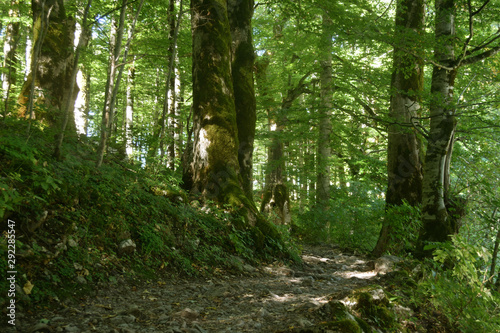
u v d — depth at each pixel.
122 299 4.21
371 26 8.66
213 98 9.34
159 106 16.27
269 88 16.30
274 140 16.66
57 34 8.96
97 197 5.62
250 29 11.16
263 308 4.23
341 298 4.28
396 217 8.16
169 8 11.82
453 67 7.36
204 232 7.20
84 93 14.17
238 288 5.51
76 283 4.05
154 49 12.05
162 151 8.54
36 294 3.55
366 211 12.78
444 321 4.31
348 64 13.99
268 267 7.64
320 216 13.98
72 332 3.08
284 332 3.40
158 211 6.57
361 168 16.17
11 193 3.29
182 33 11.98
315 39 13.25
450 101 7.41
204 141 9.09
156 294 4.60
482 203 7.59
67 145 6.79
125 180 6.79
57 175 5.27
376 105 15.39
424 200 7.30
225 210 8.24
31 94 5.66
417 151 10.37
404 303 4.52
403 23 10.03
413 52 8.17
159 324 3.56
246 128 10.36
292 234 15.12
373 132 19.67
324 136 15.62
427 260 5.80
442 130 7.30
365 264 8.73
